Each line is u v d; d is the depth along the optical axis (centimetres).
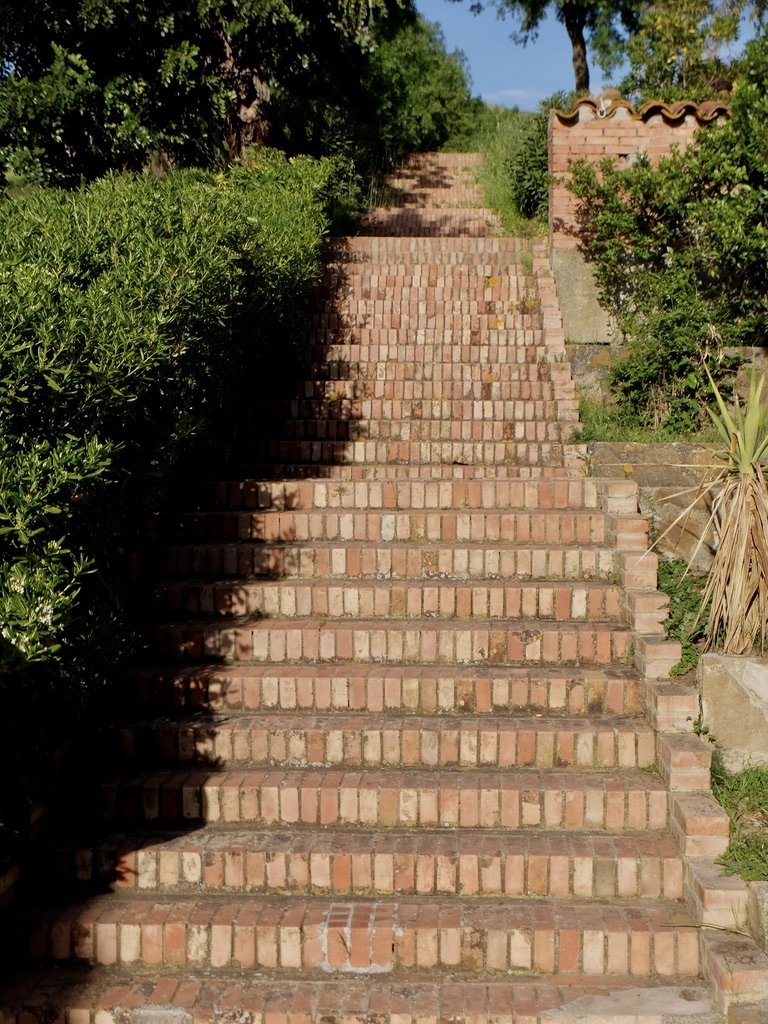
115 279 436
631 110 837
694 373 739
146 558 559
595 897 393
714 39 1347
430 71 2061
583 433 711
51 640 347
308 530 589
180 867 399
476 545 572
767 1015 331
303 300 796
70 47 940
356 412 747
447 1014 341
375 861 396
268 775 438
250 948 370
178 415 508
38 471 335
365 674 479
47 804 418
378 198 1471
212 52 1070
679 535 604
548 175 873
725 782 433
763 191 734
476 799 420
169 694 479
